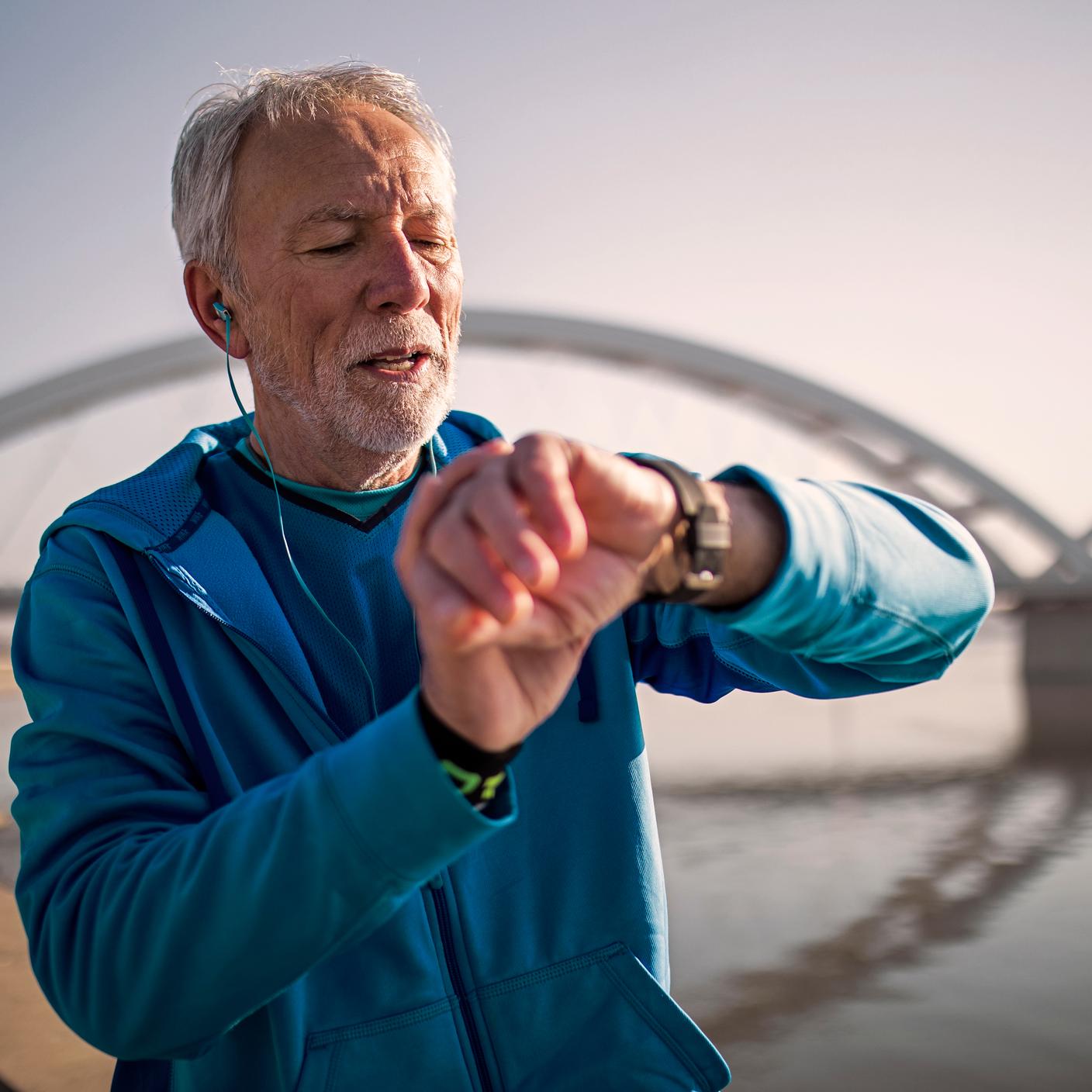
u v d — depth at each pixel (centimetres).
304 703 92
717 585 58
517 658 55
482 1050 91
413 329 103
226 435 120
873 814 991
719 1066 93
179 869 64
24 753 82
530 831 98
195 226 111
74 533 95
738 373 3161
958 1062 388
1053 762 1321
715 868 775
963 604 75
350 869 59
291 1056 85
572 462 51
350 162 102
